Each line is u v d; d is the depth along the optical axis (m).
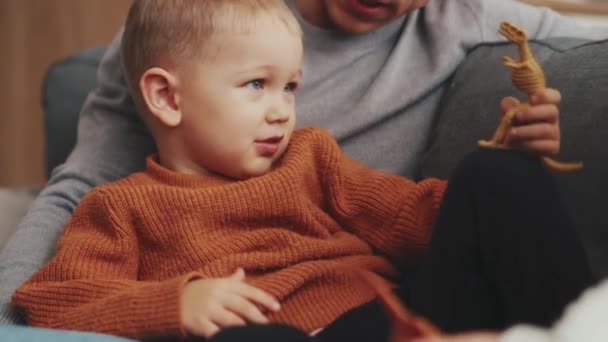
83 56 1.75
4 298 1.06
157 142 1.16
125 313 0.90
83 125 1.40
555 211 0.80
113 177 1.31
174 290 0.89
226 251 1.02
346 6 1.25
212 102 1.08
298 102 1.32
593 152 1.00
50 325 0.96
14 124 2.65
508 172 0.82
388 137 1.30
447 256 0.86
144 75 1.12
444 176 1.20
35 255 1.13
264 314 0.95
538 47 1.21
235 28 1.07
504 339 0.64
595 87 1.06
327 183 1.15
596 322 0.58
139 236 1.05
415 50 1.36
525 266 0.79
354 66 1.34
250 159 1.09
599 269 0.92
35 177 2.66
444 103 1.30
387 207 1.12
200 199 1.04
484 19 1.37
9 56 2.62
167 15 1.12
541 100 0.90
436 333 0.65
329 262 1.03
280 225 1.08
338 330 0.94
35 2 2.59
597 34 1.39
